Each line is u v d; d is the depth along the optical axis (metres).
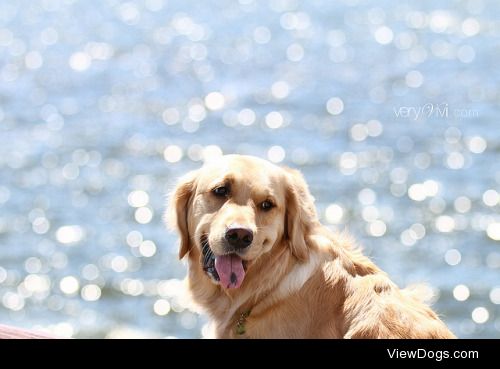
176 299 18.02
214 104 41.31
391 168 28.48
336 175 27.78
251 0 90.69
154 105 41.31
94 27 74.94
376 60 54.12
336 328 5.89
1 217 23.91
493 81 44.66
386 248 21.17
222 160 6.12
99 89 46.00
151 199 25.56
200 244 6.04
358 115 37.03
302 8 83.88
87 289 18.80
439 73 47.97
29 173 28.52
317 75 49.38
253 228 5.71
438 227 22.47
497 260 20.05
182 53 60.12
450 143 31.12
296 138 33.50
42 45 64.44
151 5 89.56
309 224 6.12
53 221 23.52
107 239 21.97
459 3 81.25
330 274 5.98
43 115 38.69
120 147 32.25
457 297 17.98
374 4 84.19
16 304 18.16
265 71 51.69
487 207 24.09
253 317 6.01
